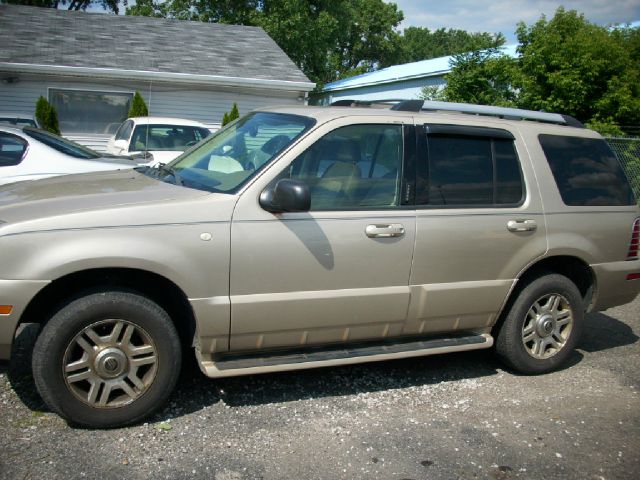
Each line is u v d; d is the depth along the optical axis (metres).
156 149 11.02
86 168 7.47
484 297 4.41
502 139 4.57
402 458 3.47
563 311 4.88
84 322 3.39
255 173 3.76
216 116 16.64
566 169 4.80
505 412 4.16
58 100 15.23
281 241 3.70
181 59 16.72
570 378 4.84
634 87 13.98
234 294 3.65
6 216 3.41
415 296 4.15
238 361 3.80
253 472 3.24
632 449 3.74
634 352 5.54
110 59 15.73
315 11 32.03
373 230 3.93
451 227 4.20
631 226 5.03
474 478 3.32
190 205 3.56
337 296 3.89
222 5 27.19
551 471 3.44
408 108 4.40
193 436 3.56
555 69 14.20
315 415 3.92
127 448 3.38
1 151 7.27
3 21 16.77
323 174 3.92
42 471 3.11
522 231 4.47
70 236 3.32
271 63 17.78
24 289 3.25
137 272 3.55
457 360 5.11
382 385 4.48
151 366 3.59
